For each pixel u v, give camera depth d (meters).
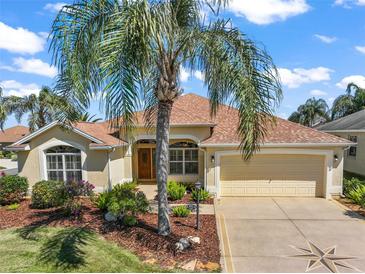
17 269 7.33
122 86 5.69
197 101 22.11
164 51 7.73
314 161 15.54
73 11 6.50
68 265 7.50
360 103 38.50
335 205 13.89
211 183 15.80
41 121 28.95
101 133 18.22
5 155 52.94
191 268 7.34
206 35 7.66
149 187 18.33
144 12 5.55
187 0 7.96
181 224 10.80
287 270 7.31
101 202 12.15
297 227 10.66
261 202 14.55
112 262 7.66
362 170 22.55
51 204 13.33
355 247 8.81
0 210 13.27
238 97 7.19
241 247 8.76
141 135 18.06
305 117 45.78
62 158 16.53
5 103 26.59
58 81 8.71
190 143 18.48
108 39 5.51
